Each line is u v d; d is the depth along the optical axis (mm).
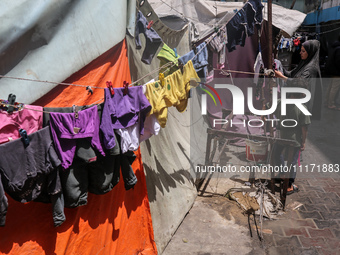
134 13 3066
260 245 3754
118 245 3029
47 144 2082
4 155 1865
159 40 3396
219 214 4406
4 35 2000
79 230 2566
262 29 6988
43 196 2223
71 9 2375
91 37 2531
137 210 3318
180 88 3227
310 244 3762
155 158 4156
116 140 2543
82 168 2377
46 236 2309
